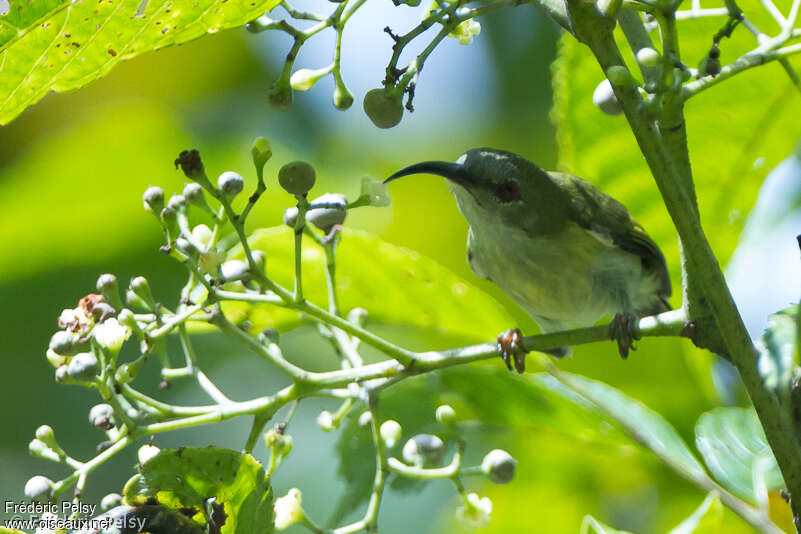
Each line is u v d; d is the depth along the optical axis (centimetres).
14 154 1108
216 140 1139
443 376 805
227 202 563
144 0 456
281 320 794
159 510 513
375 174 1215
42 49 464
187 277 1069
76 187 1077
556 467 944
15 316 1079
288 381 1189
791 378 489
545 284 998
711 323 541
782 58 507
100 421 550
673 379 823
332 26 513
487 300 795
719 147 801
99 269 1074
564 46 763
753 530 714
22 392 1127
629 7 467
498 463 573
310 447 1162
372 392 595
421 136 1259
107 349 542
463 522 578
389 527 1066
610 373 838
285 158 1140
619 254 988
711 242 827
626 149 793
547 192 963
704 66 502
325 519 1095
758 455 689
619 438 768
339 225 634
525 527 972
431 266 784
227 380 1183
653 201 833
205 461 515
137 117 1124
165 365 595
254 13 473
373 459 752
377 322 820
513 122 1282
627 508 926
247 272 580
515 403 797
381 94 486
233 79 1211
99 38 466
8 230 1065
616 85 442
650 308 1050
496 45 1296
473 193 962
